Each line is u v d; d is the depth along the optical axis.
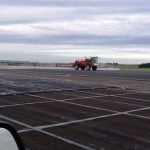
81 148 8.52
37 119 12.62
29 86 26.69
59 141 9.22
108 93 23.03
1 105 16.33
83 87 26.86
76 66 70.25
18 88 24.78
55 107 15.94
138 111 15.12
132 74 51.22
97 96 21.05
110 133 10.41
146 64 102.31
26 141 9.12
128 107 16.36
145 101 18.95
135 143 9.20
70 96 20.75
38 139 9.40
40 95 20.94
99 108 15.84
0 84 27.91
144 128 11.34
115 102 18.25
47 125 11.46
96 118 13.05
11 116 13.21
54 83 30.39
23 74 45.69
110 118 13.12
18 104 16.77
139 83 32.81
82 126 11.41
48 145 8.75
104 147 8.67
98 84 30.38
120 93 23.20
